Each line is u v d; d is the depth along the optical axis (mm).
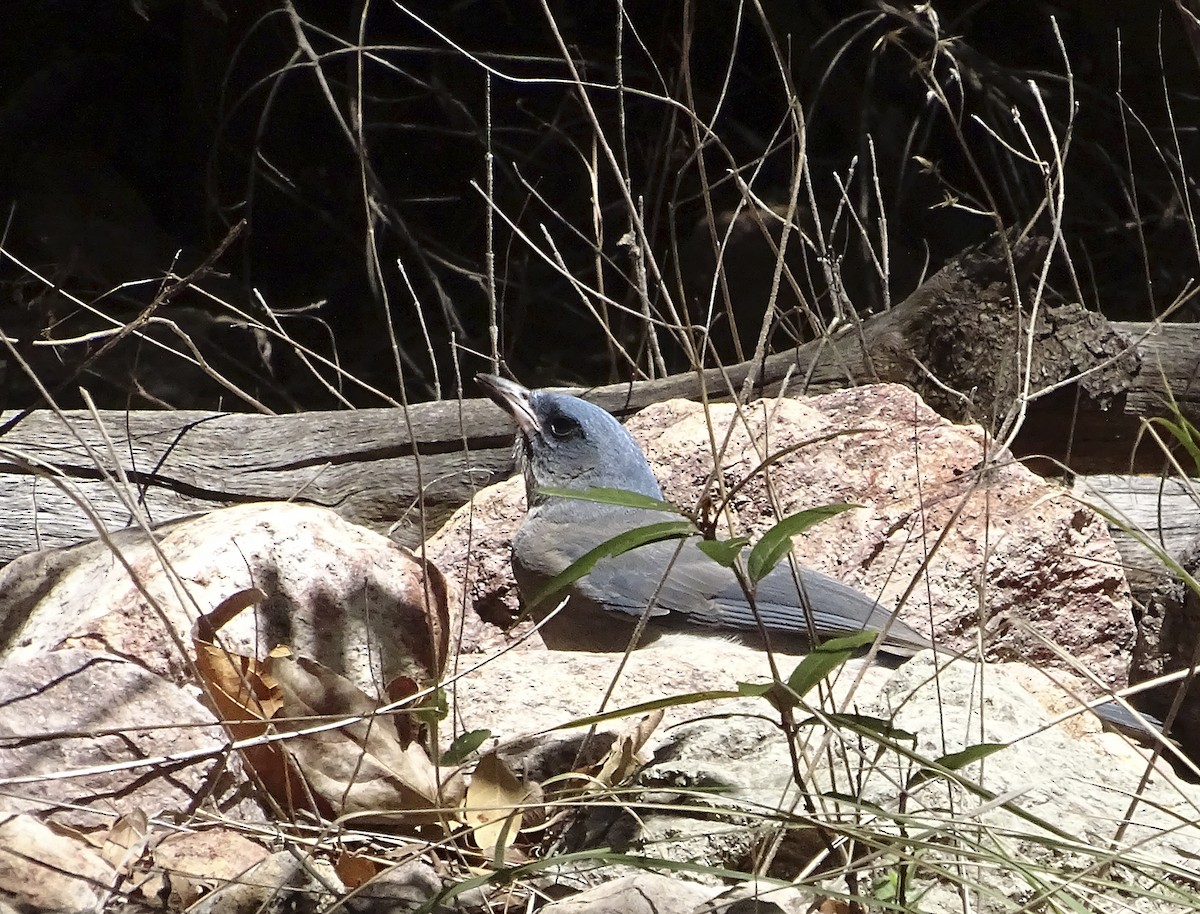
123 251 19703
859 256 19359
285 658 5949
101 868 5027
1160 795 5977
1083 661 9625
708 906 4832
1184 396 12188
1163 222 18500
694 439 10750
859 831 4809
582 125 21266
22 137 21578
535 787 5906
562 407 10492
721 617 9672
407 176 21547
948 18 21344
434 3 21797
